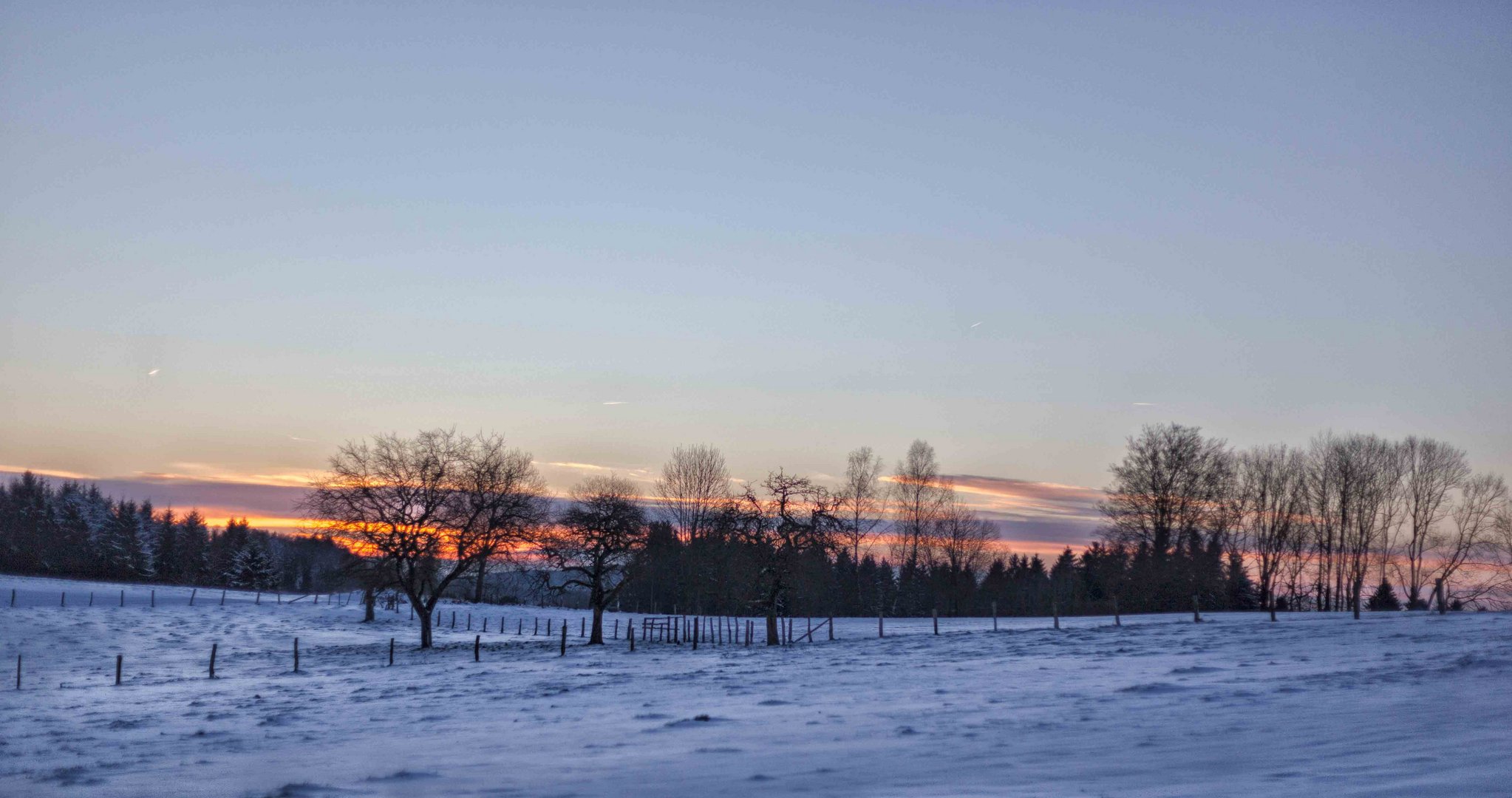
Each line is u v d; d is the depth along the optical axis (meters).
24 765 20.36
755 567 58.81
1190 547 79.38
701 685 31.45
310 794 13.43
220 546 157.62
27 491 143.50
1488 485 80.75
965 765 13.70
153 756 20.75
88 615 74.25
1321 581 86.44
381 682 41.00
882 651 44.53
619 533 63.91
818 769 13.93
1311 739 14.05
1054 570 134.75
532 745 18.69
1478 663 23.27
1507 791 9.73
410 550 62.69
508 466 65.88
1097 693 22.55
